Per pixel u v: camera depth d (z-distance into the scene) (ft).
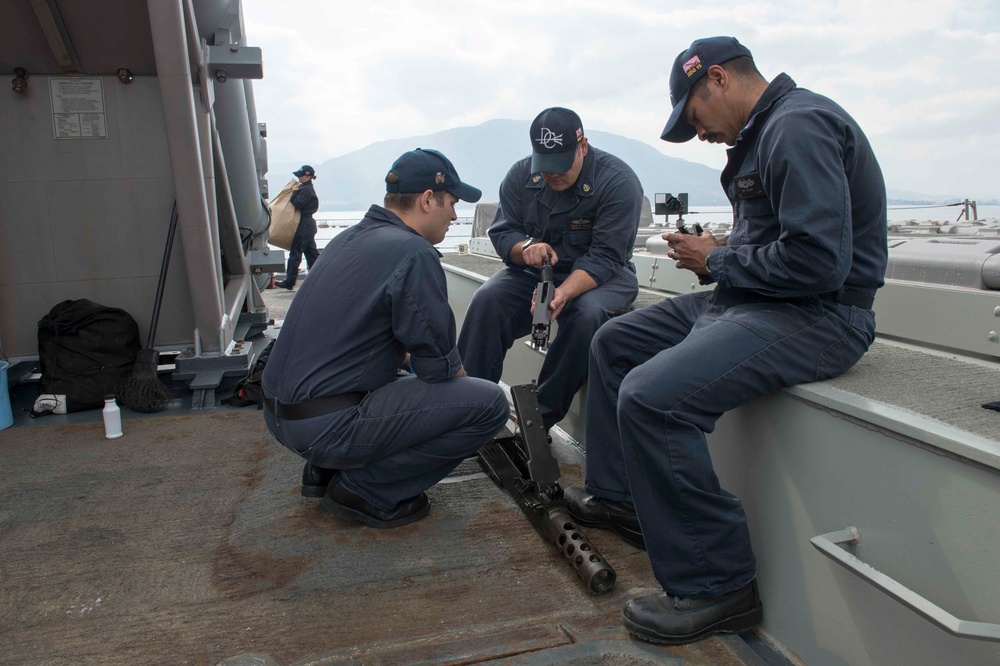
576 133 8.32
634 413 5.32
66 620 5.87
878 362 5.91
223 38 13.65
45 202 11.73
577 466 9.17
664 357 5.42
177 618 5.90
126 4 10.71
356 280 6.74
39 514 7.79
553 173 8.36
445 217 7.33
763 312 5.43
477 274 12.81
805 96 5.31
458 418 7.07
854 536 4.73
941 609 3.80
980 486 3.88
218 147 13.14
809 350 5.24
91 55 11.25
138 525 7.54
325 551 6.95
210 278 11.95
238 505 8.03
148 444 9.98
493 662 5.23
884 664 4.58
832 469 4.89
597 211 8.84
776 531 5.49
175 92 10.71
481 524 7.50
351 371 6.87
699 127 5.96
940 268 6.52
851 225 4.99
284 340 7.00
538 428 7.59
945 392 4.92
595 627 5.71
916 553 4.29
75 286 12.10
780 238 5.08
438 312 6.73
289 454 9.52
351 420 6.83
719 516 5.36
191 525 7.54
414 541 7.15
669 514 5.45
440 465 7.37
